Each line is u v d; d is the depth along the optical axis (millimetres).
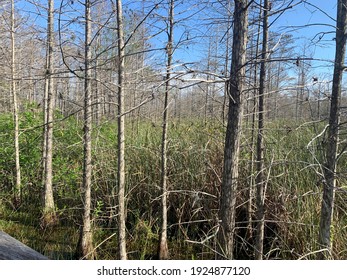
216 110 5473
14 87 6617
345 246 3936
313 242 4023
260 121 3617
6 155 7188
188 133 6535
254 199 4844
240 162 5145
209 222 4867
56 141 6727
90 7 4188
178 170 5805
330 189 2779
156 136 6625
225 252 2730
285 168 5055
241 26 2584
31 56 6676
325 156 2963
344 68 2572
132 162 6203
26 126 7172
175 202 5770
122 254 3803
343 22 2553
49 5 5227
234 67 2602
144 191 5898
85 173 4711
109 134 6695
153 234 5320
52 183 6484
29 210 6727
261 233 3574
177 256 5023
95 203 5586
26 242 5418
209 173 5492
